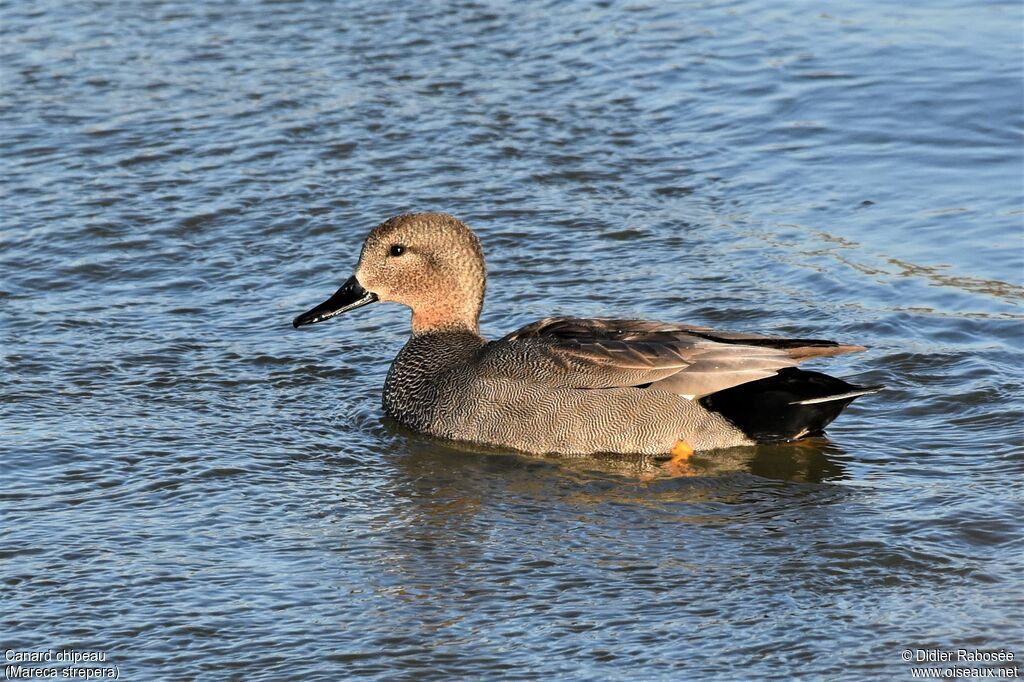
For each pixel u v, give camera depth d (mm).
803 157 19438
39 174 19266
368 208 18406
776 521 11609
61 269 16938
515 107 21078
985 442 12969
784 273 16500
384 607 10352
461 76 22094
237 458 12859
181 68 22391
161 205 18484
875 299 15812
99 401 13906
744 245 17219
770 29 23391
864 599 10352
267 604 10406
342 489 12336
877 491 12109
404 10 24547
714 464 12812
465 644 9883
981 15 23625
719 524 11594
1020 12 23641
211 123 20703
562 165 19438
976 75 21328
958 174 18734
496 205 18406
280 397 14234
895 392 13961
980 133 19766
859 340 14984
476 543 11297
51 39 23391
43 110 20984
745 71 21922
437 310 14234
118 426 13383
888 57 22109
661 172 19188
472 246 14219
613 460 12969
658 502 12047
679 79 21797
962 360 14422
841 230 17469
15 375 14367
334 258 17328
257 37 23562
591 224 17891
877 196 18281
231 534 11445
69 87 21719
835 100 20891
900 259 16688
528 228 17828
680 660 9648
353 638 9977
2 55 22688
